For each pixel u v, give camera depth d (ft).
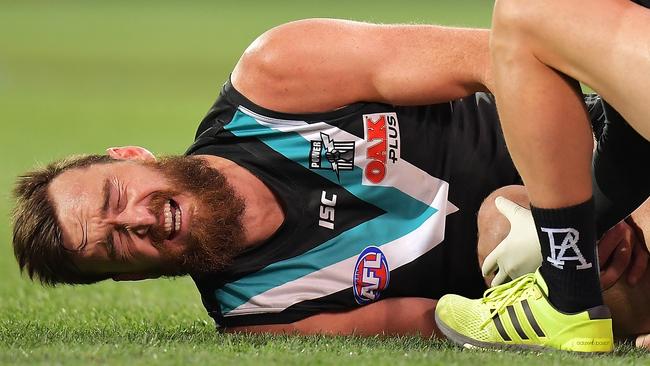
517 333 38.63
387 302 43.96
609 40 34.99
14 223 45.62
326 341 39.81
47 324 48.67
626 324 44.60
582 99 36.42
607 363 34.68
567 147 36.06
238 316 44.11
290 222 43.88
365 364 34.14
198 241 43.11
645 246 43.45
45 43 338.13
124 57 306.96
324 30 44.65
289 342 39.27
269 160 44.14
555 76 36.01
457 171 44.52
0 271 77.97
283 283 43.60
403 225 44.04
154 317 53.57
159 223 43.29
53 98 237.66
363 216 43.96
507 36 36.11
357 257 43.47
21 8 446.19
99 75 273.75
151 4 476.54
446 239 44.16
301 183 43.96
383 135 43.98
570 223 36.60
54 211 44.06
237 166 44.52
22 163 142.10
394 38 44.24
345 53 43.98
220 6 457.68
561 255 36.99
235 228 43.45
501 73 36.50
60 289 67.56
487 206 43.86
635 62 34.71
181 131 178.81
